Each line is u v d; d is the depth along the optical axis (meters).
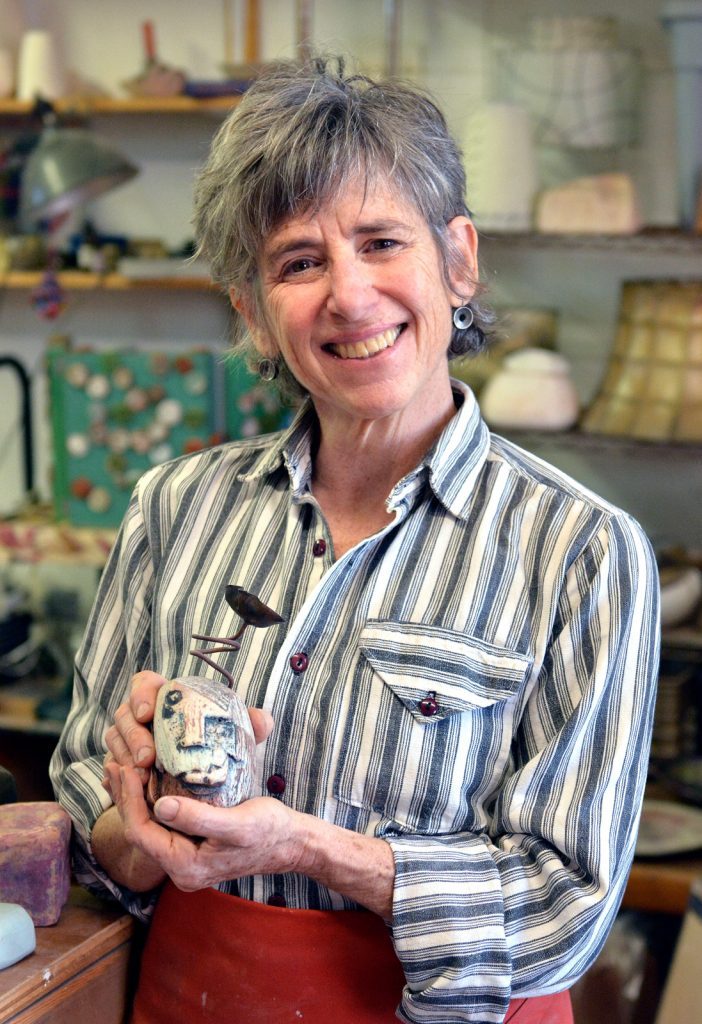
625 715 0.96
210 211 1.07
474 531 1.03
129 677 1.16
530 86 2.52
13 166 2.64
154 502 1.18
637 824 0.98
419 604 1.01
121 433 2.74
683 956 1.75
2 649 2.71
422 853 0.94
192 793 0.84
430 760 0.97
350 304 0.96
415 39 2.80
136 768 0.88
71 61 3.03
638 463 2.78
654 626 0.99
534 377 2.50
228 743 0.86
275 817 0.85
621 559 0.98
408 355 1.00
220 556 1.11
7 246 2.85
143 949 1.07
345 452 1.08
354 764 0.98
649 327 2.50
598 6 2.68
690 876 2.07
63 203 2.41
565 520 1.01
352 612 1.02
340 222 0.97
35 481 3.16
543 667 0.99
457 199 1.04
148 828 0.85
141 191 3.00
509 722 0.99
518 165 2.47
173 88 2.78
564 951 0.93
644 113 2.60
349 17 2.82
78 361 2.73
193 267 2.76
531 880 0.95
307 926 0.98
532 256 2.78
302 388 1.17
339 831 0.92
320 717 0.99
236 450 1.18
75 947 0.97
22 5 3.02
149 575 1.17
